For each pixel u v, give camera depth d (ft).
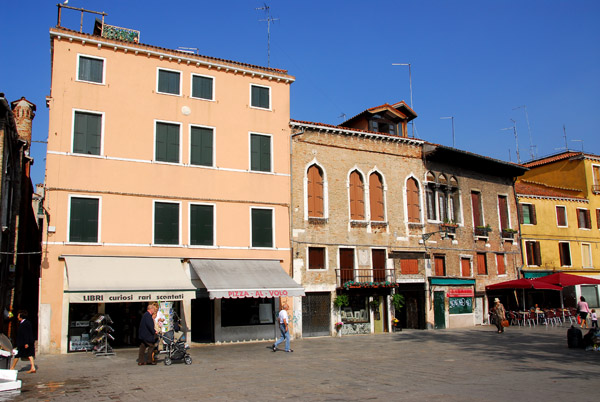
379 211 89.10
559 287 93.45
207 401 32.53
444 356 55.26
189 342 67.82
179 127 72.74
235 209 74.54
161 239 69.05
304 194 81.15
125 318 66.69
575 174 127.44
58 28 66.18
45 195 62.95
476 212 104.27
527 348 62.18
